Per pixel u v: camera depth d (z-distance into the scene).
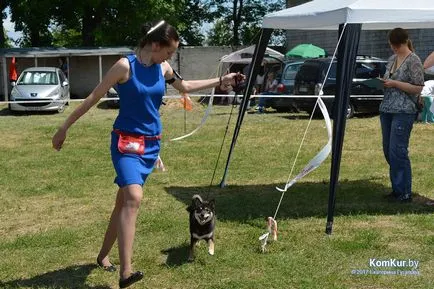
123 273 4.18
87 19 35.19
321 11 6.52
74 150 12.21
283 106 19.64
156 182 8.75
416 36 21.14
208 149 11.99
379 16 6.07
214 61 31.39
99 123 17.92
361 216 6.58
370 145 12.41
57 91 21.72
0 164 10.62
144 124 4.26
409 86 6.86
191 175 9.26
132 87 4.18
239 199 7.50
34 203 7.60
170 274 4.90
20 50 29.12
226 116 19.66
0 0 33.78
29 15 33.56
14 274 4.96
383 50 23.75
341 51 6.12
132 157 4.21
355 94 17.81
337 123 6.07
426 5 6.23
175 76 4.66
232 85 4.86
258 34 7.82
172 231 6.10
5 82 27.59
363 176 9.00
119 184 4.20
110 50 29.84
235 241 5.72
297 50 25.45
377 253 5.34
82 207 7.33
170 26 4.21
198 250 5.46
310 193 7.84
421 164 9.91
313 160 5.83
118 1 32.88
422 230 6.05
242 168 9.84
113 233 4.83
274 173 9.38
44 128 16.44
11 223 6.66
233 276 4.83
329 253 5.33
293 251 5.40
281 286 4.60
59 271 5.00
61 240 5.84
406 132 7.09
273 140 13.37
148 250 5.50
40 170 9.94
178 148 12.18
